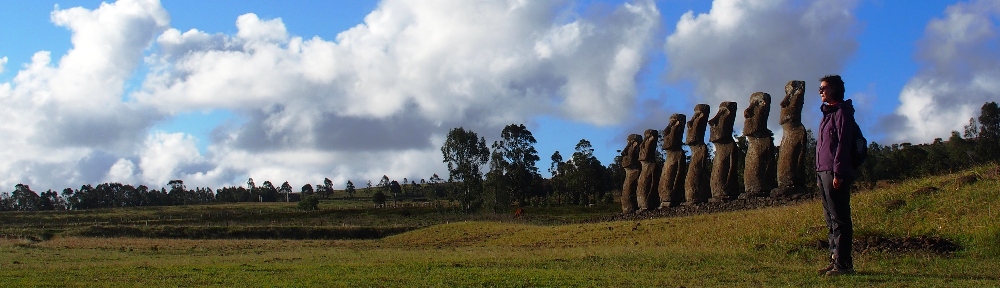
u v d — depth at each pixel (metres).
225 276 14.37
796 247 17.08
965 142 57.62
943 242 16.33
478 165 76.88
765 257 16.42
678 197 44.19
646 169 47.12
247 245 34.31
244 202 143.50
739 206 36.34
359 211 78.50
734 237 21.69
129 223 65.50
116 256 26.14
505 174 81.19
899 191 22.12
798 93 35.84
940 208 19.11
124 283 13.28
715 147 40.69
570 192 92.62
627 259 16.77
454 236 40.28
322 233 50.22
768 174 37.06
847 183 11.45
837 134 11.47
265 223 63.62
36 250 30.58
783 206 28.83
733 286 11.39
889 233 17.73
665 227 29.09
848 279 11.53
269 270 15.65
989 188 19.33
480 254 21.16
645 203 46.56
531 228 38.94
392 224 58.41
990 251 15.41
